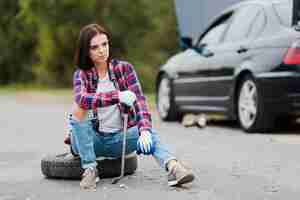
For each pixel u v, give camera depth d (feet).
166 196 19.80
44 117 48.98
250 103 35.55
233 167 24.63
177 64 43.50
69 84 106.32
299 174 23.09
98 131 21.67
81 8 104.68
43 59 106.73
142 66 108.17
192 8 55.88
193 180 20.90
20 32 118.01
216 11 54.95
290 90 33.24
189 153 28.37
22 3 106.22
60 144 32.53
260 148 29.43
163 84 44.96
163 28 113.80
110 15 106.42
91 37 21.20
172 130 38.17
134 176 22.99
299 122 40.78
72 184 21.97
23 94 84.94
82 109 21.02
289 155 27.27
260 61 34.63
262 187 20.98
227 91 37.50
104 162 22.58
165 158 20.84
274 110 34.01
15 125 42.91
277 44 33.99
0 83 120.16
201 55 40.68
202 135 35.19
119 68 21.80
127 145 22.00
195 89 40.93
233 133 35.86
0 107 61.57
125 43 108.17
